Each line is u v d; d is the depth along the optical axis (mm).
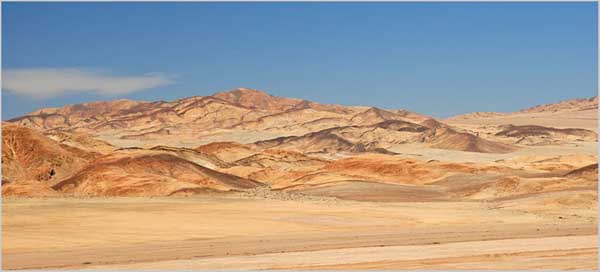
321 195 113875
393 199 107188
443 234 57688
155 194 106875
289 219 70688
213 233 61594
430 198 108250
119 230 62344
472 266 40312
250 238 57844
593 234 56000
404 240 53344
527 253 44938
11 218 68500
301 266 40688
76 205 79500
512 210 82000
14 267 42750
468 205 90000
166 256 45906
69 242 55688
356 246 49688
